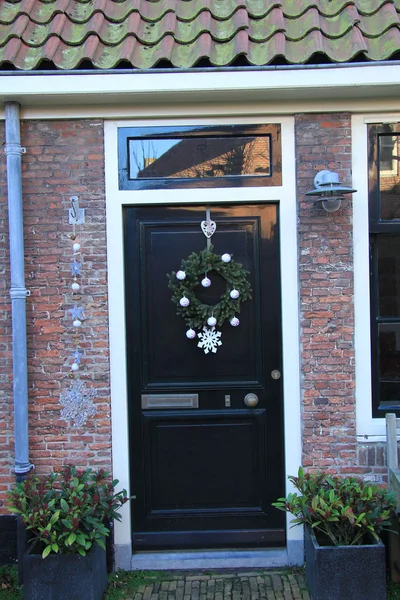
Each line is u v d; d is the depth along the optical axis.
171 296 3.83
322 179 3.49
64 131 3.71
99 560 3.39
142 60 3.55
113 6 3.97
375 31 3.67
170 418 3.86
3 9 3.90
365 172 3.73
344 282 3.71
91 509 3.25
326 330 3.71
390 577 3.54
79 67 3.53
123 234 3.80
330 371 3.72
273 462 3.87
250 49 3.58
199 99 3.62
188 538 3.88
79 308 3.72
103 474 3.57
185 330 3.85
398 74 3.39
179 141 3.77
